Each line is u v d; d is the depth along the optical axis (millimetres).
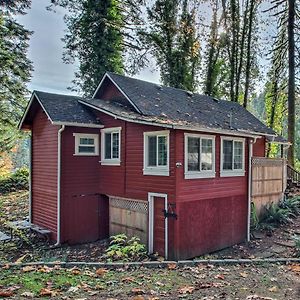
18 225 13406
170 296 4473
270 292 4746
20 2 18562
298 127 39375
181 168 10086
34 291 4473
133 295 4465
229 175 11828
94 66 21156
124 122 11836
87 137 12648
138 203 11469
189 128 9984
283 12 21172
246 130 13602
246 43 24266
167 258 10203
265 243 11508
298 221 13469
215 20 24125
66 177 12109
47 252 10797
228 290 4805
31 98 13203
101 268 6184
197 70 25641
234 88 24500
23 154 39531
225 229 11570
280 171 14562
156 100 12664
